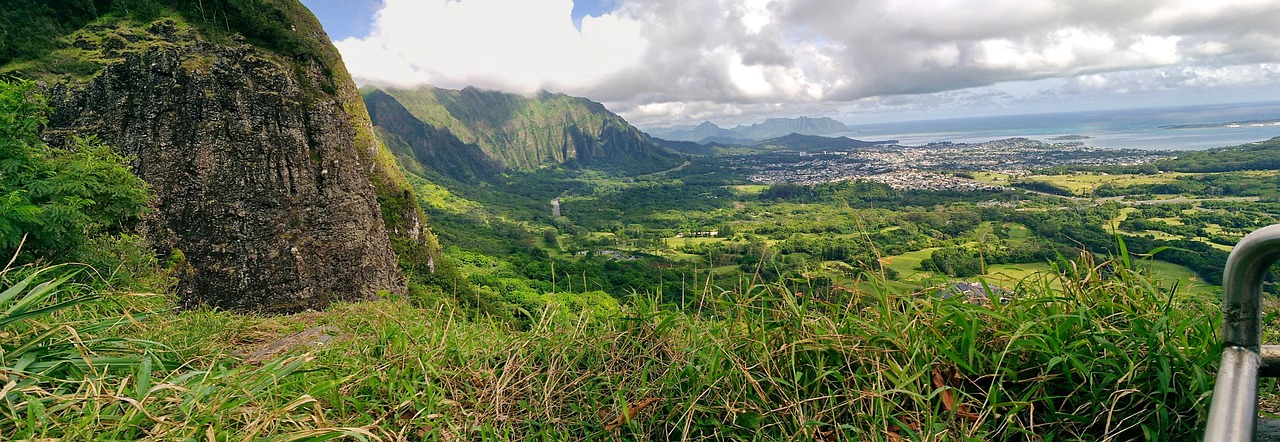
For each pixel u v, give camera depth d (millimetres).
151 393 1693
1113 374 1623
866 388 1754
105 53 24344
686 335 2266
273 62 26609
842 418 1772
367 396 2188
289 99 26469
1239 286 1083
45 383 1892
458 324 2945
